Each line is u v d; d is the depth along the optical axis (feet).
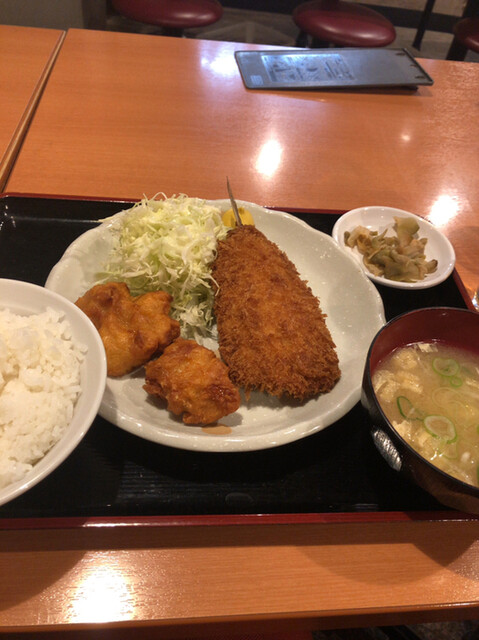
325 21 3.20
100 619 0.74
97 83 1.94
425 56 4.59
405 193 1.70
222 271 1.24
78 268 1.19
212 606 0.77
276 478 0.93
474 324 1.02
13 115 1.72
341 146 1.85
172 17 3.04
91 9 3.35
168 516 0.83
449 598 0.81
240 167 1.69
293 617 0.77
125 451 0.93
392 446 0.84
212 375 0.98
